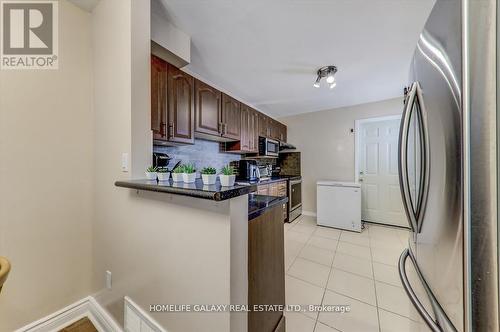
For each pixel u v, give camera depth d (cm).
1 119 114
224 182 91
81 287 145
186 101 194
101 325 137
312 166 421
